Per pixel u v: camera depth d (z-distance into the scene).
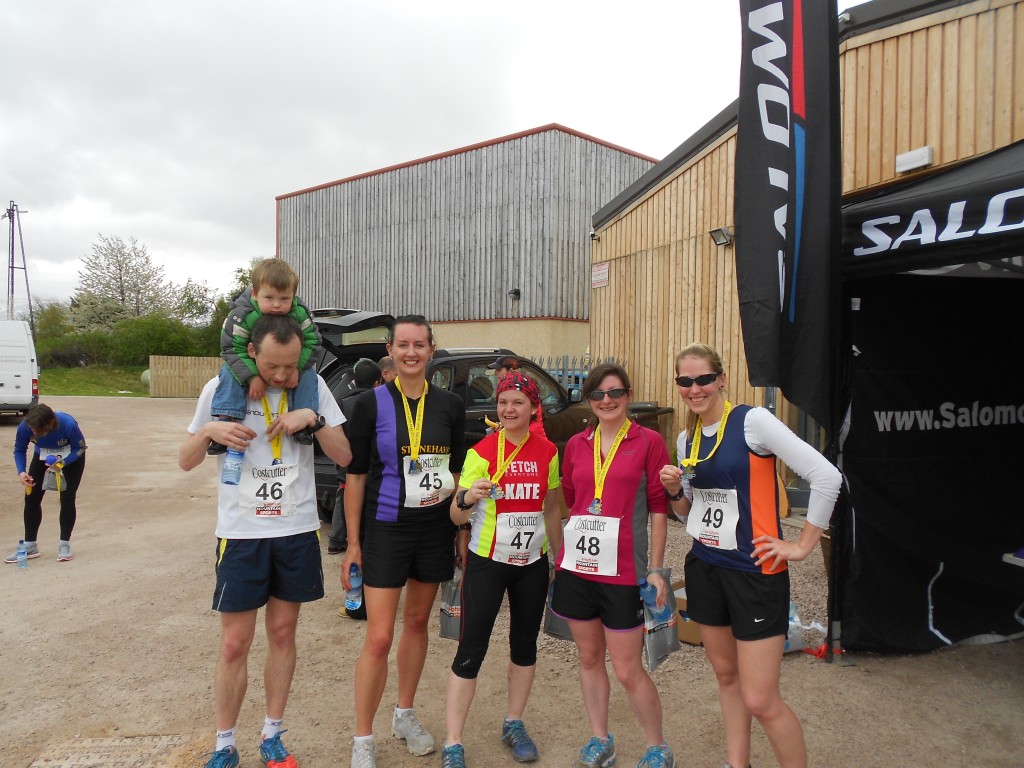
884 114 5.33
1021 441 4.32
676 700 3.48
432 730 3.21
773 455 2.49
